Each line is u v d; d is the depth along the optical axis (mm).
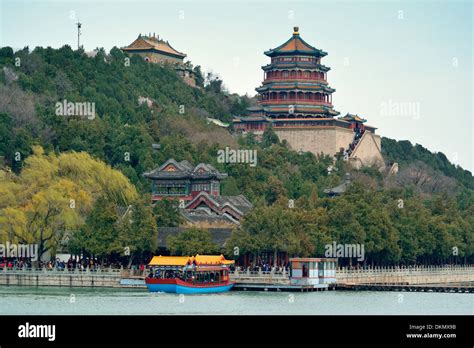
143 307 183000
